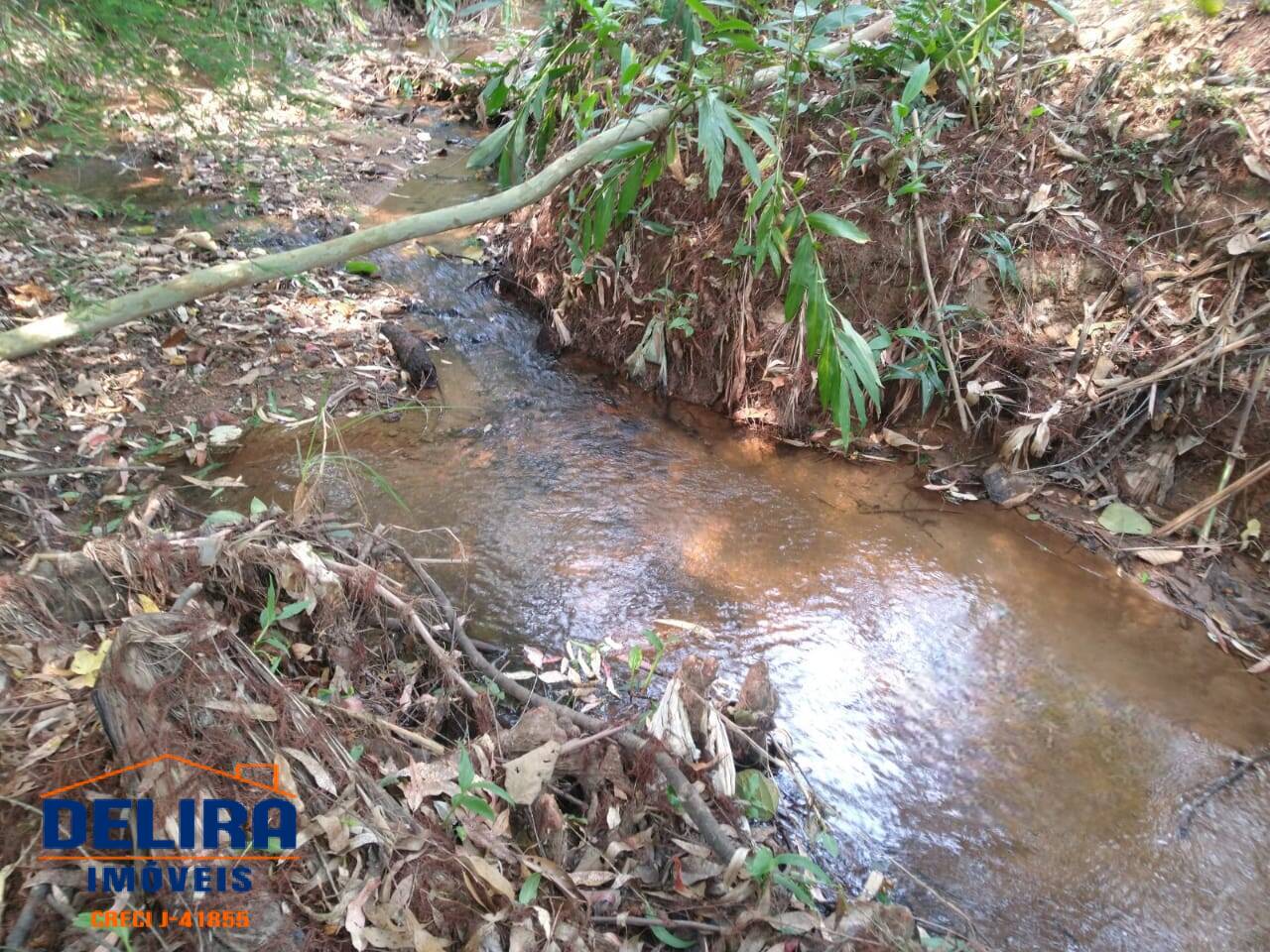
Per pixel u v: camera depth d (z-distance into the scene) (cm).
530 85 402
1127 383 293
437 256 421
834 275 330
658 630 243
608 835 176
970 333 318
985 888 186
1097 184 327
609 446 319
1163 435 291
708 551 274
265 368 330
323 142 500
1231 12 346
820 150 345
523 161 414
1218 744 220
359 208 446
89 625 191
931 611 257
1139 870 191
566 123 407
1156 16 363
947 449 318
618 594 254
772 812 191
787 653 240
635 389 355
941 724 223
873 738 218
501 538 270
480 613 242
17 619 180
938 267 323
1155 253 311
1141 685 236
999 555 278
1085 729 223
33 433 275
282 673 198
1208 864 193
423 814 169
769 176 301
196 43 250
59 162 427
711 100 277
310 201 440
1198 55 338
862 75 369
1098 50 364
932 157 336
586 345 375
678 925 161
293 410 314
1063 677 238
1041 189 327
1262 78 320
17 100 249
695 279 346
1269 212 292
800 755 213
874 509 296
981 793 206
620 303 366
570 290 380
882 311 328
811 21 347
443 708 202
